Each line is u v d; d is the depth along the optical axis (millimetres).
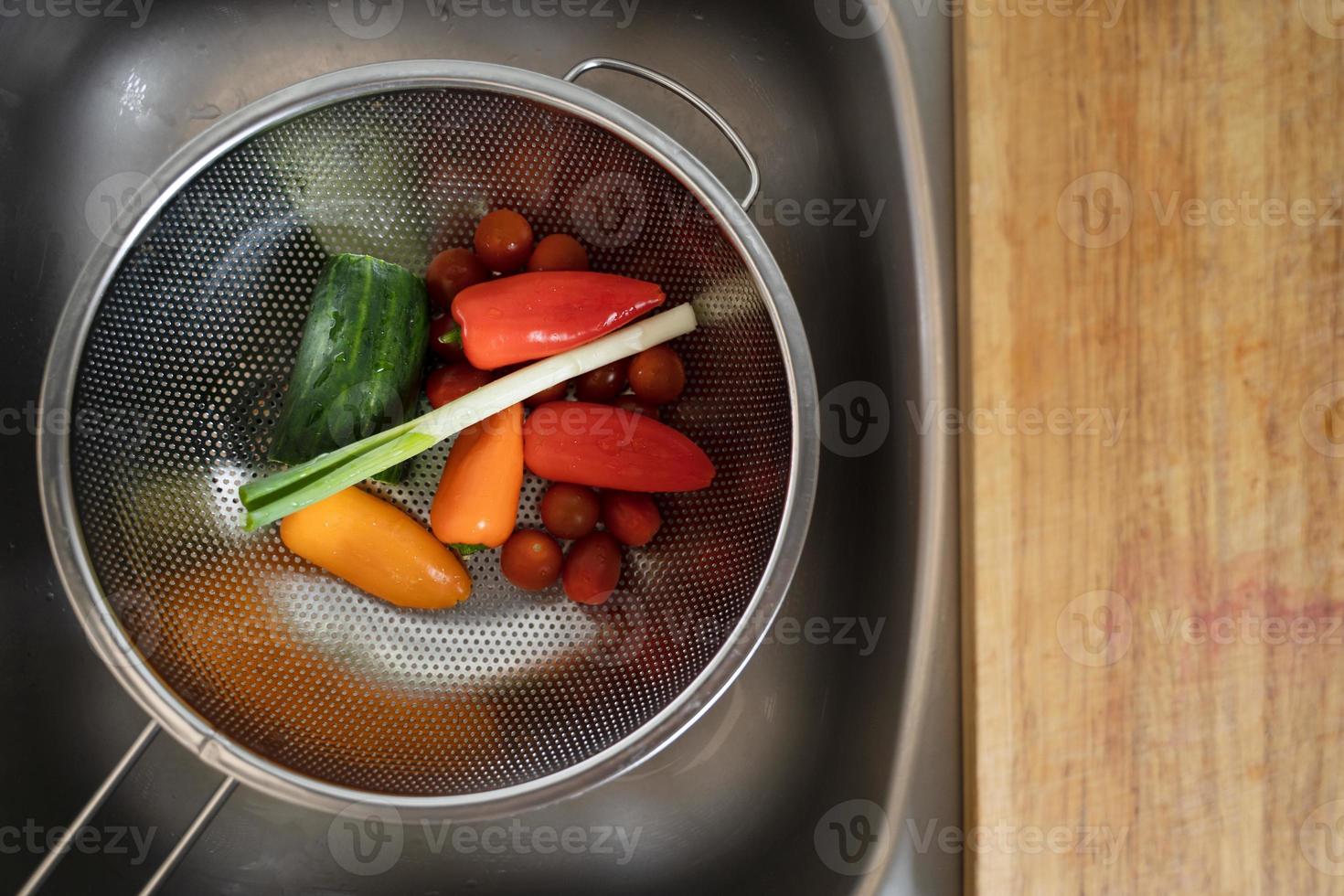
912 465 614
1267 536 601
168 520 627
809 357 611
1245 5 596
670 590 654
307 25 684
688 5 677
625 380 662
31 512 652
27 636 646
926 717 609
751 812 664
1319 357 598
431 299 658
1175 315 599
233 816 653
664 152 612
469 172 648
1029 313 599
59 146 665
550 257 649
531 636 659
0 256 651
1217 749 602
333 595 649
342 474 607
